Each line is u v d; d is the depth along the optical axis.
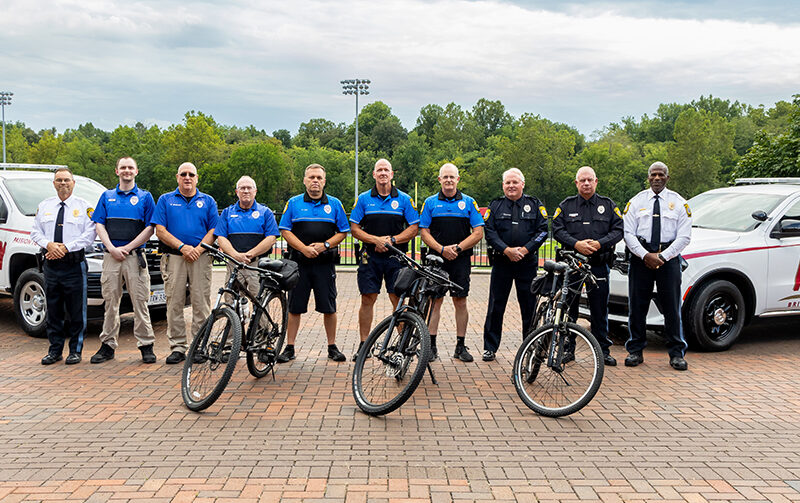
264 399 5.22
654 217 6.27
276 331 5.93
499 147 103.19
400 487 3.62
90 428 4.53
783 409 5.09
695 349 7.15
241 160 91.81
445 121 123.62
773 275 7.27
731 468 3.94
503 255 6.41
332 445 4.23
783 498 3.54
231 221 6.64
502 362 6.52
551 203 96.06
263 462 3.94
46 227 6.32
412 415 4.86
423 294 5.09
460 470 3.86
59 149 95.50
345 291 11.80
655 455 4.13
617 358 6.76
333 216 6.37
